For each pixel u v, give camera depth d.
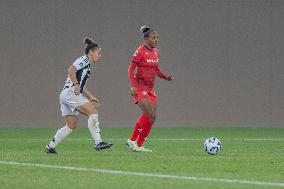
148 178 21.88
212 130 58.28
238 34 61.19
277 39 61.09
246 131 57.25
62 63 59.88
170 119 60.81
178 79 60.78
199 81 60.97
